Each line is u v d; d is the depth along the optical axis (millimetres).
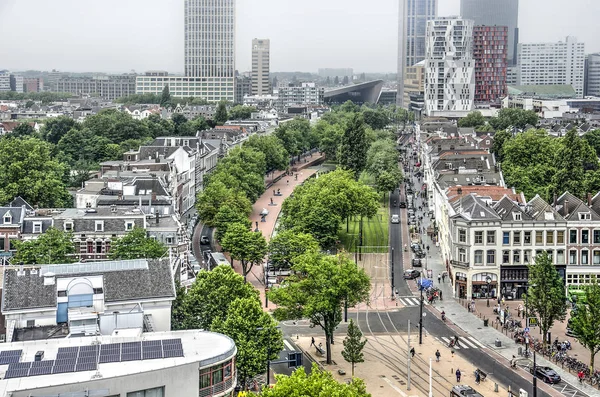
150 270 152875
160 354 113375
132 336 124250
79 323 137625
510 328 197000
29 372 105875
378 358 177500
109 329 136875
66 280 146625
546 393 157375
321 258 185625
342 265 176125
